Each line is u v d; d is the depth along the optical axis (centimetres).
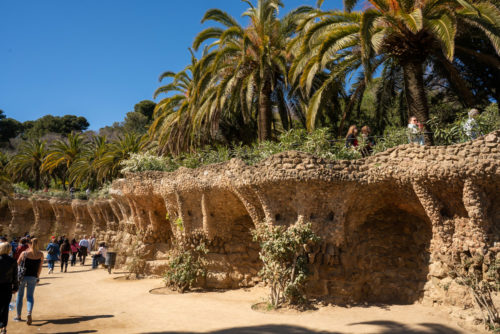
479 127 852
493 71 1407
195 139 1936
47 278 1530
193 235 1181
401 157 881
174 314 866
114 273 1630
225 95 1432
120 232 2102
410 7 1038
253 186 947
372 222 1011
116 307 954
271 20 1491
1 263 636
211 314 855
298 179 878
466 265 802
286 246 877
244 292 1071
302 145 1036
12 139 6919
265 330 715
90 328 748
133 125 6284
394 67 1471
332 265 916
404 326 740
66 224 3231
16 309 859
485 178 772
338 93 1576
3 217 3659
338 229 900
